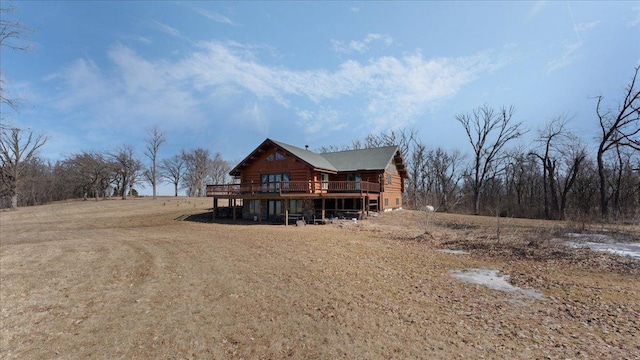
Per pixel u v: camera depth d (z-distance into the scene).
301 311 6.39
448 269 9.68
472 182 43.94
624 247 12.62
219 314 6.29
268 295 7.34
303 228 19.48
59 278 8.98
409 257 11.28
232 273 9.21
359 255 11.54
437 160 46.84
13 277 9.10
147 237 16.66
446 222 22.00
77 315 6.35
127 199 48.47
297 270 9.48
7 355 4.83
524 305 6.71
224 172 71.69
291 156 23.77
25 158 37.38
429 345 4.95
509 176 41.38
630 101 24.28
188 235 17.19
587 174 32.84
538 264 10.23
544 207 32.88
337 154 30.45
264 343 5.09
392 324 5.75
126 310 6.58
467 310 6.44
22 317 6.26
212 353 4.82
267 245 13.57
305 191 22.61
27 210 33.84
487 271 9.45
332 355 4.68
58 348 5.04
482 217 25.92
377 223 21.12
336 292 7.52
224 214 26.88
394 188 30.52
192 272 9.41
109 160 49.06
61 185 52.09
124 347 5.04
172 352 4.87
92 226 22.77
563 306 6.63
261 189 23.44
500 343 5.01
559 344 4.96
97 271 9.72
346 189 24.30
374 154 28.47
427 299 7.08
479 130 36.88
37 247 13.97
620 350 4.76
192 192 68.56
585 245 13.03
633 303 6.77
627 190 30.28
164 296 7.39
